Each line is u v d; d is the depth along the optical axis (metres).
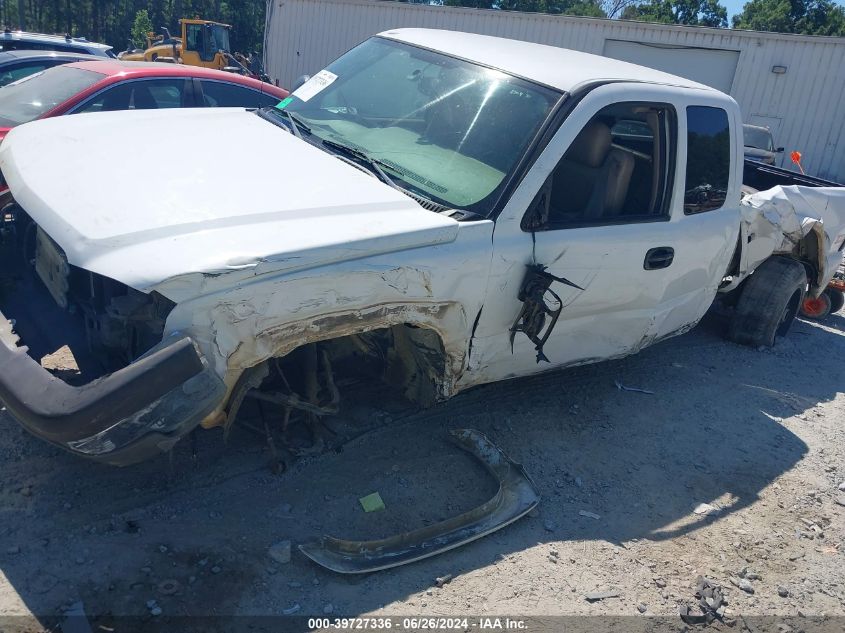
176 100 7.18
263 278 2.79
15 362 2.66
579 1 56.38
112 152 3.51
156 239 2.78
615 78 4.17
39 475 3.34
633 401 5.07
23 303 3.72
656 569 3.46
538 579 3.26
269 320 2.85
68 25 52.22
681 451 4.56
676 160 4.41
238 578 2.96
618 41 20.95
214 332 2.72
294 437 3.87
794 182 7.61
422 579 3.15
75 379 3.57
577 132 3.81
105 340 3.04
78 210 3.01
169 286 2.62
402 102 4.28
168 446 2.69
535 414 4.63
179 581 2.90
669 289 4.60
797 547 3.80
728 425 4.99
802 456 4.75
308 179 3.43
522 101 3.93
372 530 3.36
